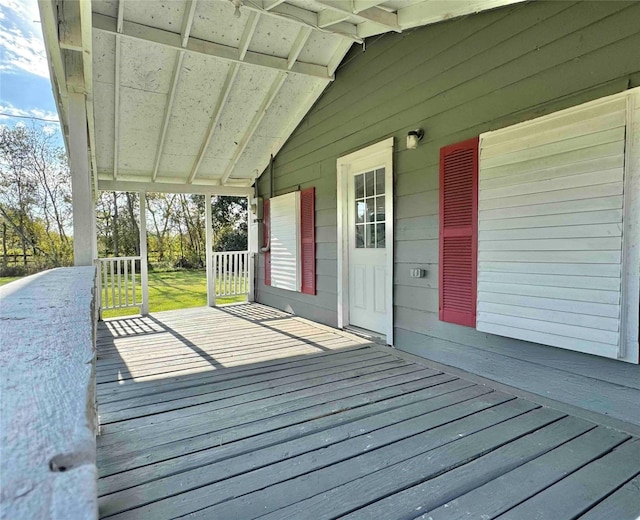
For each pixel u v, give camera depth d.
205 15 3.55
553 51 2.46
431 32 3.34
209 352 3.82
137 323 5.30
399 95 3.72
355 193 4.56
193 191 6.53
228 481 1.71
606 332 2.21
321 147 5.04
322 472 1.77
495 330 2.81
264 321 5.40
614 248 2.17
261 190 6.83
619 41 2.16
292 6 3.30
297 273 5.65
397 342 3.86
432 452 1.94
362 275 4.52
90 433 0.45
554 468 1.79
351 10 2.87
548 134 2.46
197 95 4.60
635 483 1.68
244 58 3.96
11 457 0.40
